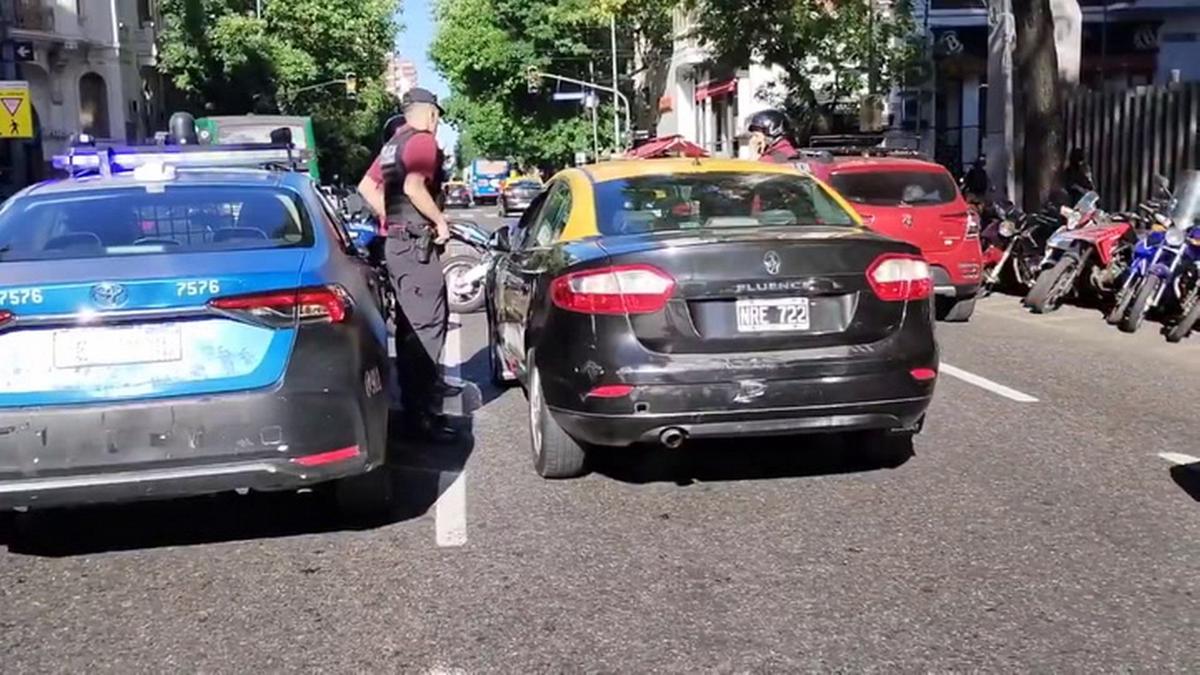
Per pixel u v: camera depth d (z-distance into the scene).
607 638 4.42
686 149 18.59
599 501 6.14
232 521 5.96
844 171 11.91
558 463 6.42
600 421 5.76
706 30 23.86
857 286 5.84
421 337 7.27
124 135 39.19
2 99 17.16
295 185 6.27
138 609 4.84
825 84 24.22
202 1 45.88
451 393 7.46
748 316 5.75
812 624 4.50
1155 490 6.16
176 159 9.92
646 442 5.85
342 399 5.13
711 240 5.77
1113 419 7.82
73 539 5.76
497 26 55.56
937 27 28.89
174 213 5.79
